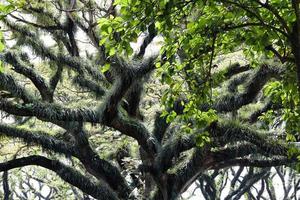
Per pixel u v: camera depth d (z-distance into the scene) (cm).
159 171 2278
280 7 1015
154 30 984
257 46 1039
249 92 2125
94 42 2220
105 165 2436
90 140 2644
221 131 2130
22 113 2130
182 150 2230
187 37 1051
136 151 2595
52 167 2475
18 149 2580
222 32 1048
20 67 2150
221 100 2111
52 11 2319
